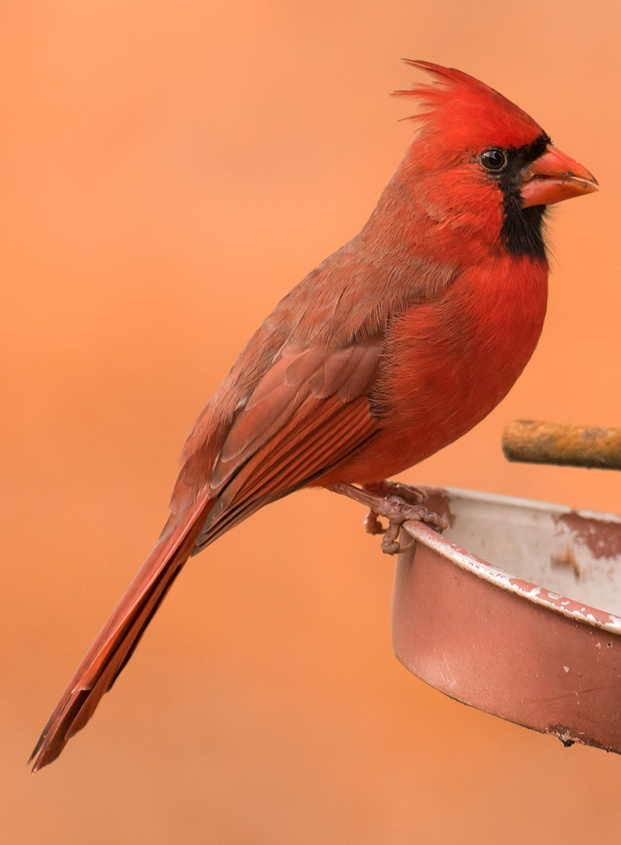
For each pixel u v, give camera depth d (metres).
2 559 10.82
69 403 11.88
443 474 10.73
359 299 5.55
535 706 3.97
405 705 9.60
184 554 5.65
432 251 5.51
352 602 10.30
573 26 13.96
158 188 13.62
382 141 13.63
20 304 12.75
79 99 14.48
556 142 12.80
